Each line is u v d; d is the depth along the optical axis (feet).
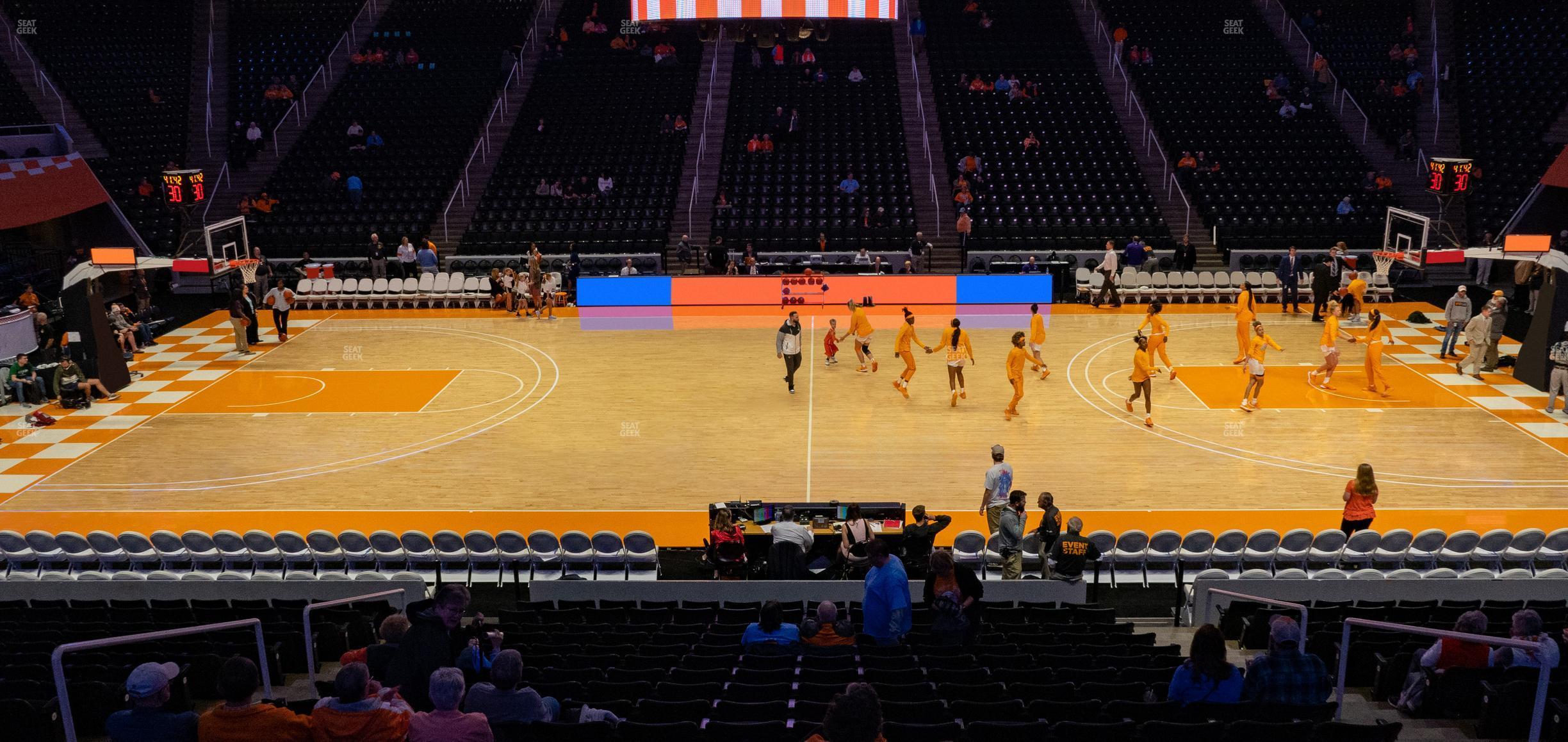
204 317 102.58
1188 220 116.06
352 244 114.32
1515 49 130.62
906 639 36.73
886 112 127.95
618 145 125.39
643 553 50.75
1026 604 46.14
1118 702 26.84
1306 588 44.75
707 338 92.94
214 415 74.23
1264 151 121.70
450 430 70.64
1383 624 29.71
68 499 60.29
